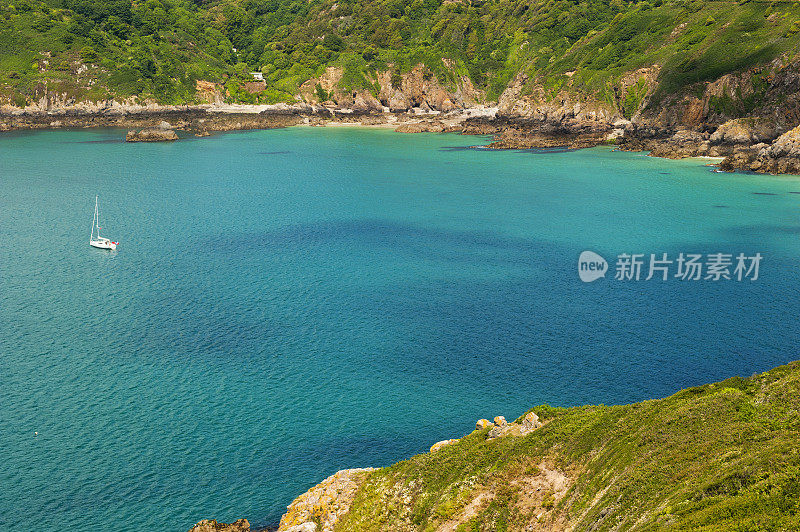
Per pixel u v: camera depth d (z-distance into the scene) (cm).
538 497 4331
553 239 12450
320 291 9881
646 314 8819
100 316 8881
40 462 5725
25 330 8400
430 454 5284
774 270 10338
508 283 10162
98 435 6134
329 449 6003
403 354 7788
